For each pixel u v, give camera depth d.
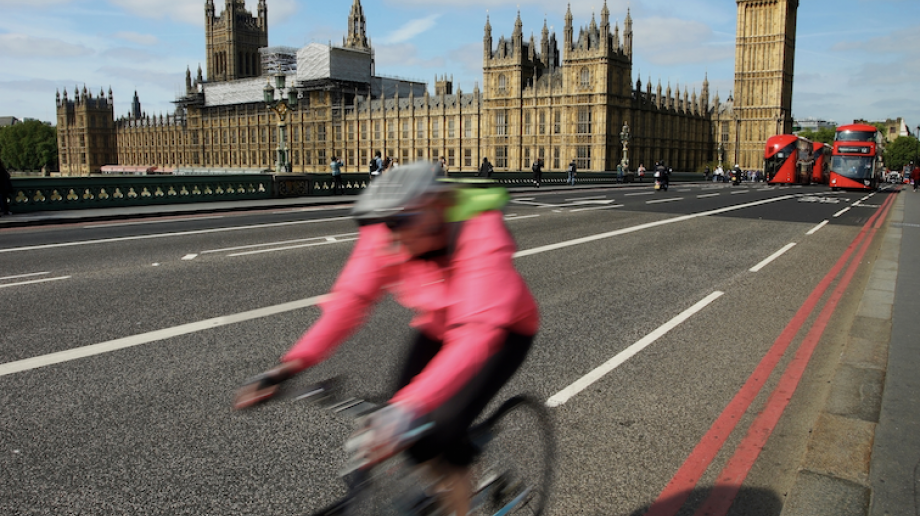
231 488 3.82
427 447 2.40
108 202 24.94
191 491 3.79
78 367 5.95
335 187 33.41
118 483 3.87
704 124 116.94
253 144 126.81
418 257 2.63
